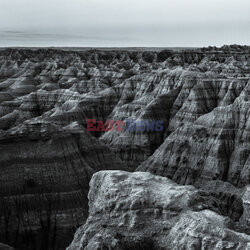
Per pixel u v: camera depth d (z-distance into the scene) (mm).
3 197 50062
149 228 33312
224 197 55469
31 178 52500
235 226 33844
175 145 74625
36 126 58188
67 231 49281
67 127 64750
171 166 71688
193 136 74188
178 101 96250
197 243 30172
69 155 56812
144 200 34875
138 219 33938
